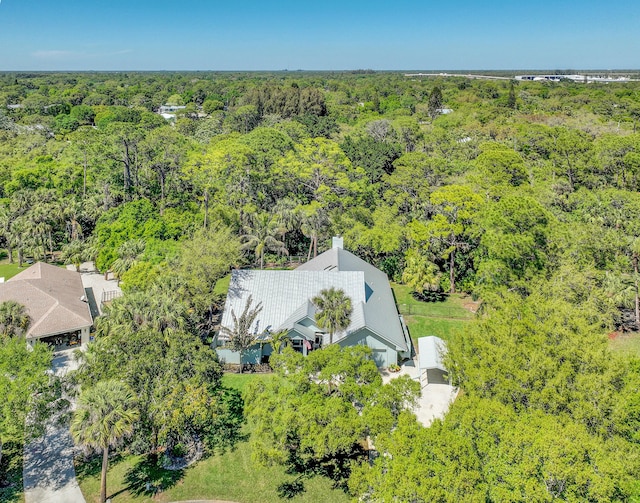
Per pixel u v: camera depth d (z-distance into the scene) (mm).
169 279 35875
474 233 45375
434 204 48594
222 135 88875
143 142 69375
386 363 34656
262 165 66500
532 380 21297
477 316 30797
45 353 26609
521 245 36000
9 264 57406
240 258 48219
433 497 15727
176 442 26531
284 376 24203
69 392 26594
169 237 54469
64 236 63719
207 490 24234
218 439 27828
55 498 23703
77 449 27188
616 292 36500
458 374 24297
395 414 21797
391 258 52188
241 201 60312
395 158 75125
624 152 58750
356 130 100875
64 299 40281
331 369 23031
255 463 22312
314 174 63750
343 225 54094
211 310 40500
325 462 25922
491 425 18141
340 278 38344
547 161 66250
